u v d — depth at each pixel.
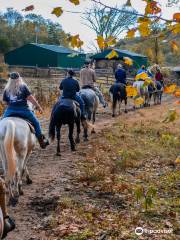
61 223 7.09
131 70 38.84
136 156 12.59
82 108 14.48
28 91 8.44
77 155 12.76
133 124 19.11
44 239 6.45
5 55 60.03
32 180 9.91
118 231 6.74
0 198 4.62
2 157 7.59
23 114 8.40
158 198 8.56
